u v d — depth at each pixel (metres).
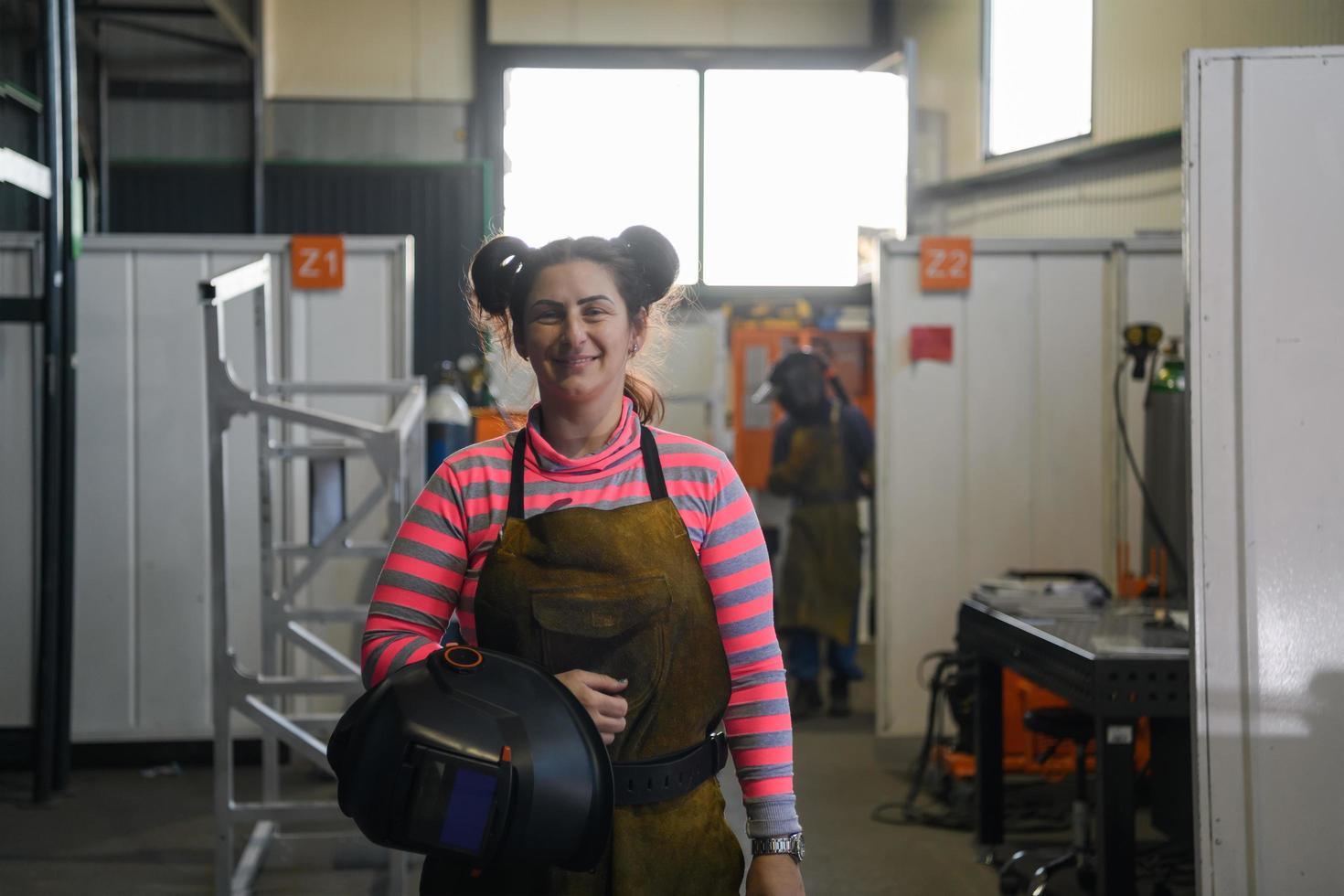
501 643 1.40
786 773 1.46
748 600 1.46
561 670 1.39
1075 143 7.49
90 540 5.02
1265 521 2.28
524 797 1.25
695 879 1.40
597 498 1.44
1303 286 2.28
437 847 1.24
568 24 9.20
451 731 1.25
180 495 5.04
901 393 5.01
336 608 3.60
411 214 8.55
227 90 8.75
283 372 5.03
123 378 5.02
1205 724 2.29
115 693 5.05
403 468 3.45
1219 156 2.28
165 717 5.07
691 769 1.42
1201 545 2.29
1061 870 3.73
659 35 9.24
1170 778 3.53
